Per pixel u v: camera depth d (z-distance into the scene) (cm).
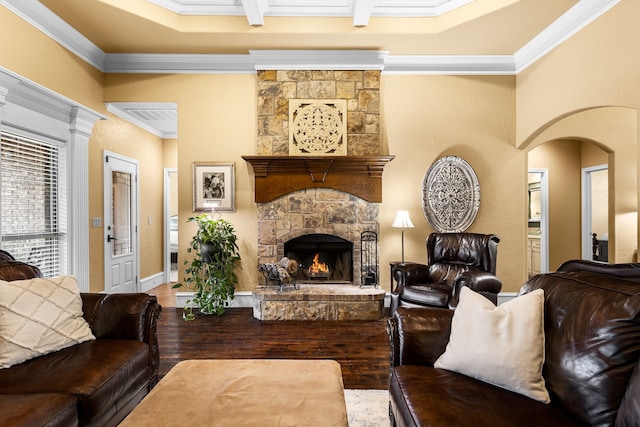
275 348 324
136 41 414
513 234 468
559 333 147
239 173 459
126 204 529
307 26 396
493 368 150
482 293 317
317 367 179
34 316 188
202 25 393
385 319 408
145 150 586
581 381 129
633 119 478
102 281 463
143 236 577
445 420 126
